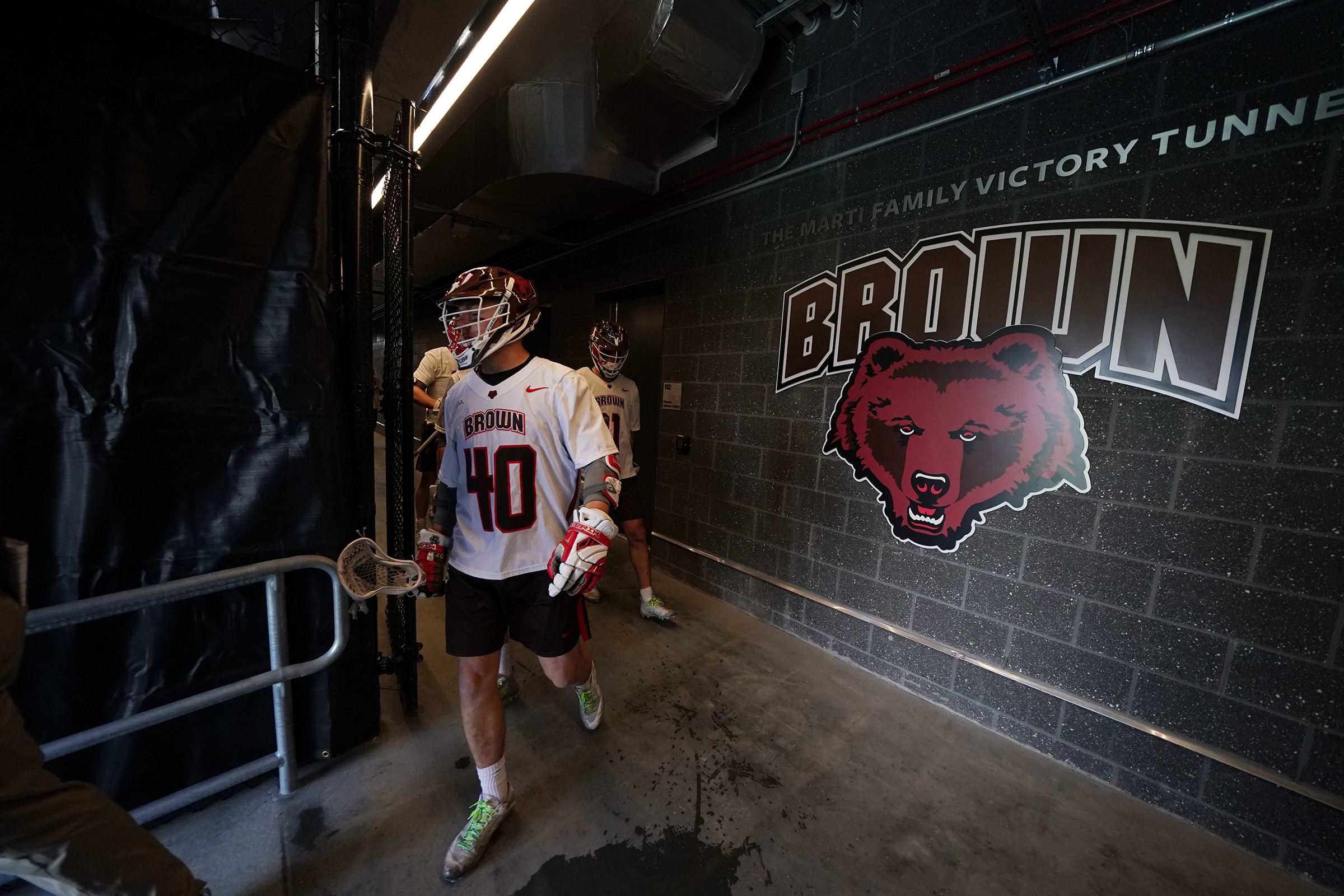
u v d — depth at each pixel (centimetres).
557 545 150
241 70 155
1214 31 159
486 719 150
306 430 168
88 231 136
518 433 144
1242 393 160
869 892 146
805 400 284
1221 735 167
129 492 145
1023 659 208
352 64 184
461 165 391
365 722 194
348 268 185
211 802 166
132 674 151
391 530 211
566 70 305
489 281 139
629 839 160
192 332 151
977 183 214
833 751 202
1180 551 172
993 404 212
